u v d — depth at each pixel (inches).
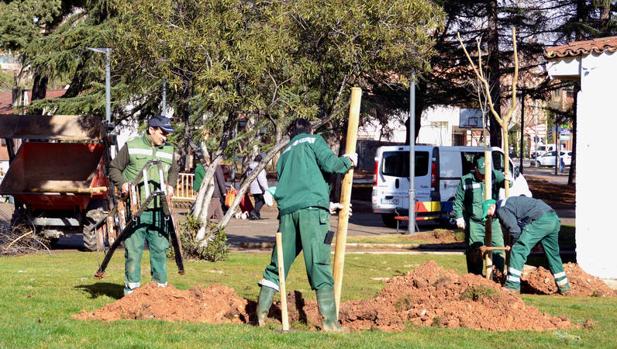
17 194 2357.3
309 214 996.6
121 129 4891.7
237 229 3412.9
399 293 1177.4
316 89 2098.9
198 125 3659.0
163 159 1177.4
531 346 964.6
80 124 2407.7
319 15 1905.8
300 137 1022.4
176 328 971.3
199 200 2087.8
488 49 4672.7
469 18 4729.3
